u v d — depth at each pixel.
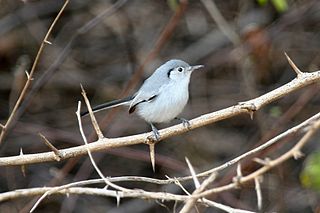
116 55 14.55
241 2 13.93
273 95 5.71
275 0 9.42
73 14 14.31
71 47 12.95
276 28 13.06
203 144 14.14
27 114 13.93
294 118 13.42
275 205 12.44
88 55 14.53
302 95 12.27
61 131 13.09
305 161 12.82
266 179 12.97
